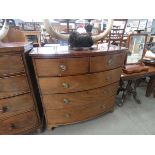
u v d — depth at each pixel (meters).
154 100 2.14
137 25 4.54
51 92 1.27
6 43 1.28
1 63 1.02
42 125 1.51
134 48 1.84
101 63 1.31
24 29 2.70
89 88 1.38
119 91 2.13
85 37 1.31
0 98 1.12
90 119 1.67
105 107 1.67
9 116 1.23
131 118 1.75
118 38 3.09
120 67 1.54
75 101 1.39
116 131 1.54
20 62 1.07
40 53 1.09
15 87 1.14
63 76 1.21
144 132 1.52
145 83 2.68
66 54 1.12
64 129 1.57
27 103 1.26
